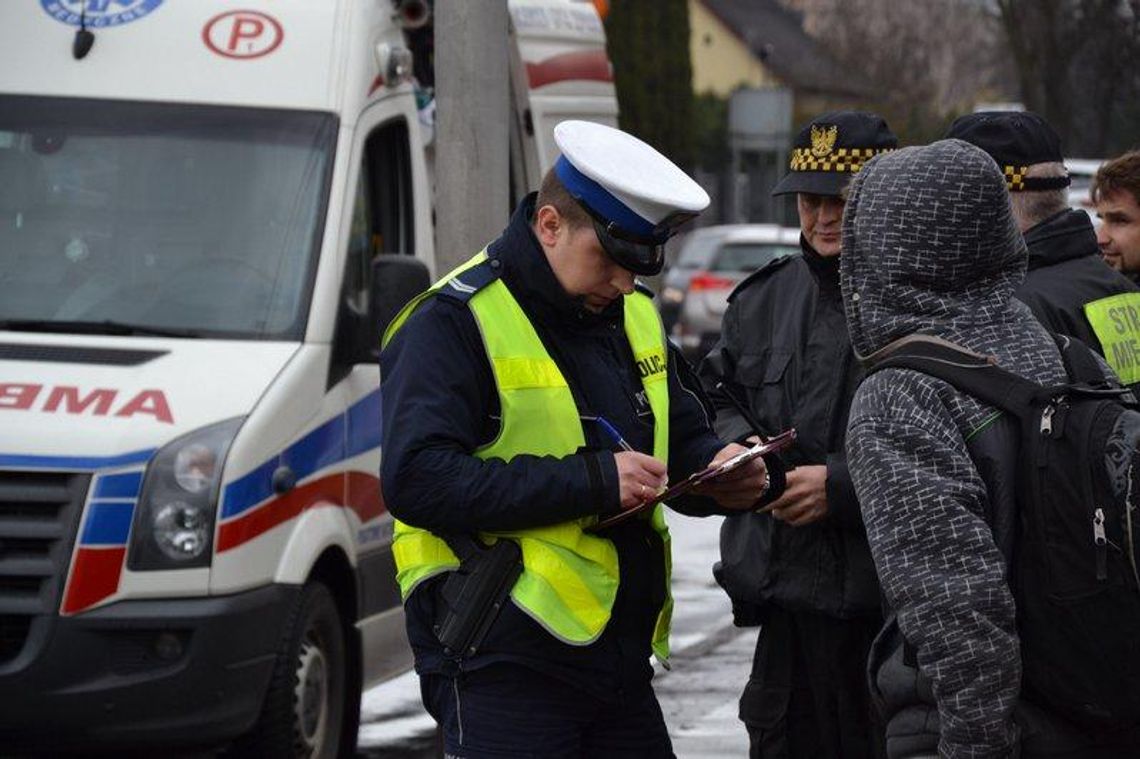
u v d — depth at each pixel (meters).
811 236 6.64
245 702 8.69
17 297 9.54
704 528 18.88
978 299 5.04
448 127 8.62
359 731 10.82
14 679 8.41
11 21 10.39
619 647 5.48
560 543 5.36
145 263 9.63
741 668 12.56
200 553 8.52
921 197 4.96
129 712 8.43
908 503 4.74
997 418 4.84
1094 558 4.69
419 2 10.77
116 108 10.08
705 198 5.32
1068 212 6.38
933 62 83.56
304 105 10.06
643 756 5.61
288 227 9.70
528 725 5.36
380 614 10.06
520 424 5.35
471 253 8.61
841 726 6.64
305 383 9.19
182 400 8.80
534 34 13.72
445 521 5.25
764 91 42.31
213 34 10.27
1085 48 43.12
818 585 6.52
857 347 5.14
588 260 5.35
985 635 4.64
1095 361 5.06
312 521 9.15
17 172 9.93
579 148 5.35
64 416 8.61
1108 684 4.74
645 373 5.69
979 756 4.67
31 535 8.47
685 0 59.62
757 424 6.54
